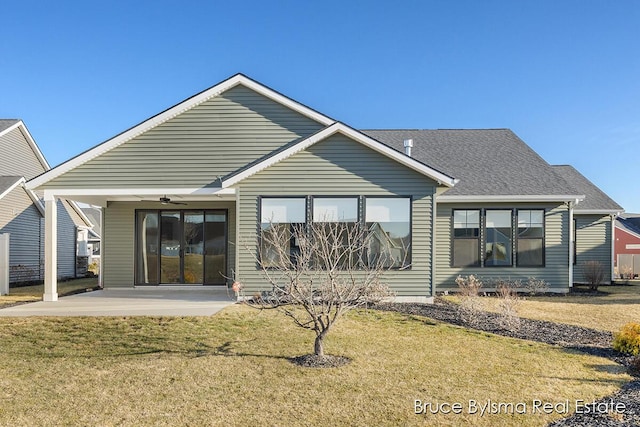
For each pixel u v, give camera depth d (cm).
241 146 1323
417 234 1241
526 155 1817
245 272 1235
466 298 1130
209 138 1323
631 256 2383
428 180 1246
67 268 2459
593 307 1264
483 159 1798
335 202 1245
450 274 1587
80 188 1304
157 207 1569
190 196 1381
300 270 806
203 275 1570
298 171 1246
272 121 1330
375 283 854
